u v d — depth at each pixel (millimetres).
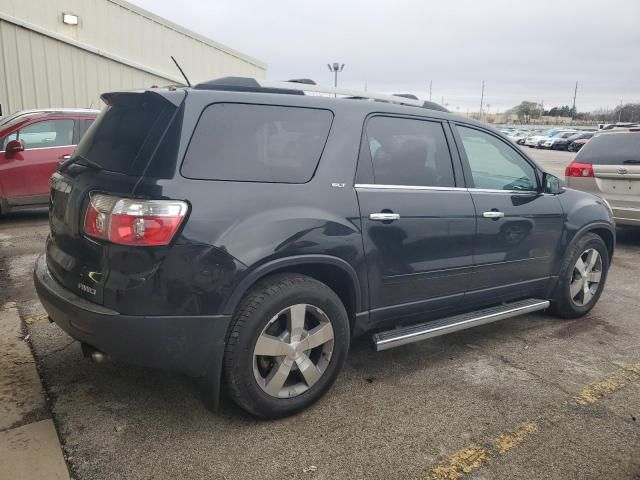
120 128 2951
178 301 2574
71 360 3621
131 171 2652
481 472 2611
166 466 2576
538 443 2857
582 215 4621
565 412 3178
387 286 3361
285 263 2832
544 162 27422
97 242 2627
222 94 2865
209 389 2762
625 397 3377
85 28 13234
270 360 2963
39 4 12273
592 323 4734
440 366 3768
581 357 3982
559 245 4477
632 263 6980
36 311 4508
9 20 11680
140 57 14680
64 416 2965
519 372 3701
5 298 4816
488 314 3959
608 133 7723
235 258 2662
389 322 3523
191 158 2666
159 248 2521
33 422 2885
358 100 3359
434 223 3500
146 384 3348
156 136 2676
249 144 2854
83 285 2707
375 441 2836
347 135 3191
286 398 2994
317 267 3062
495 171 4055
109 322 2561
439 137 3699
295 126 3043
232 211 2691
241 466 2598
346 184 3125
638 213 7234
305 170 3008
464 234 3691
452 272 3684
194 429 2887
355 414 3098
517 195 4121
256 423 2965
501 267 4027
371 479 2537
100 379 3385
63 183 3039
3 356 3631
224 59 17578
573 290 4715
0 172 8047
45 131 8477
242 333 2756
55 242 3051
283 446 2768
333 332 3100
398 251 3348
